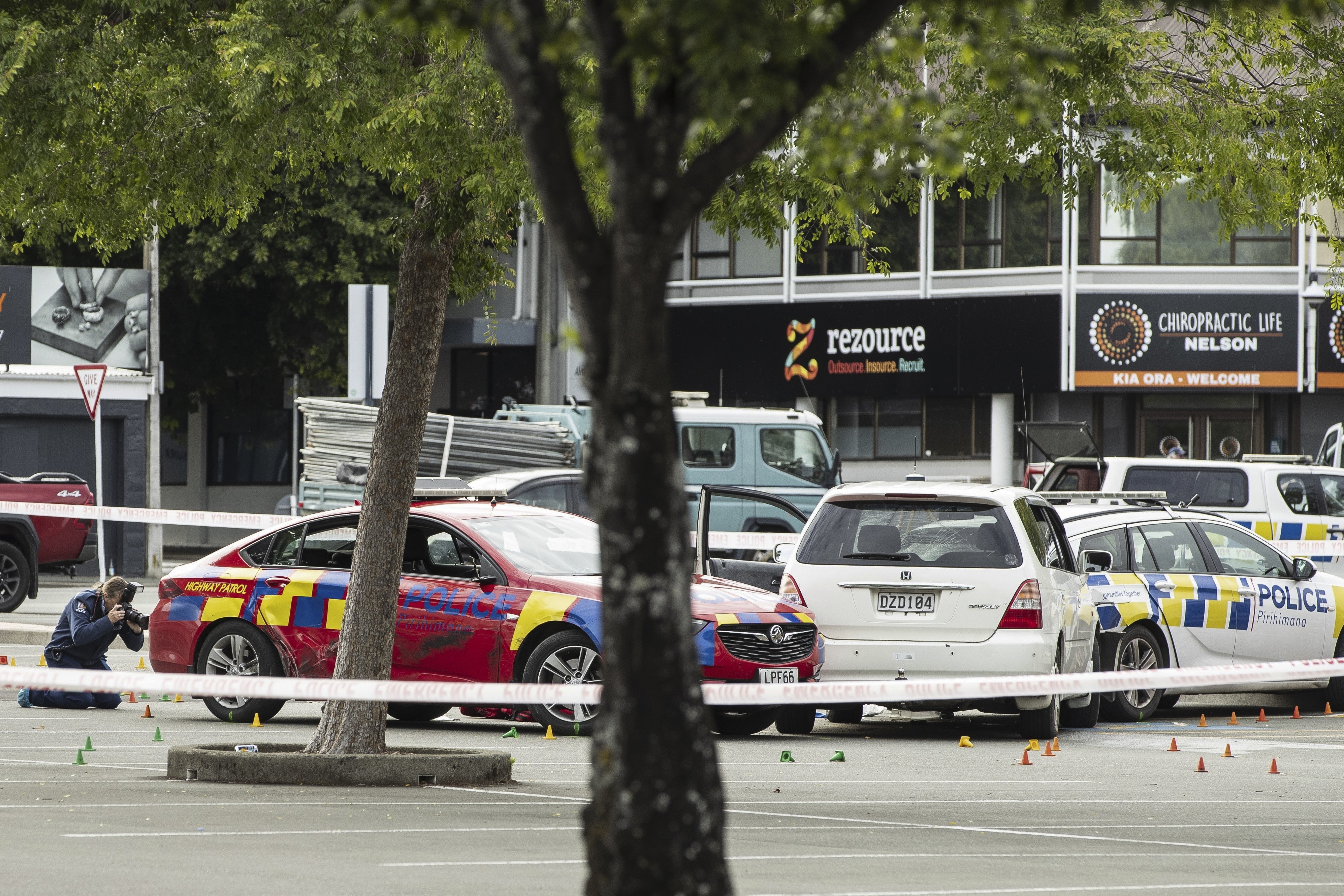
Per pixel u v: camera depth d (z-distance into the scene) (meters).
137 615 58.69
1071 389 137.38
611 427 18.44
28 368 114.69
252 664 53.44
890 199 52.00
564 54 18.91
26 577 92.94
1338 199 53.41
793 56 18.47
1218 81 51.88
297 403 99.31
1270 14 49.94
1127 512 61.19
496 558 51.12
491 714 56.19
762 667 49.69
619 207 18.41
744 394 148.38
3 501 92.81
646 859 17.94
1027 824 35.25
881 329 143.00
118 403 116.50
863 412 147.38
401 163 43.44
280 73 41.62
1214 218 136.50
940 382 140.75
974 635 50.41
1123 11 48.62
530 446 100.06
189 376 154.75
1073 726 57.16
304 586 52.84
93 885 26.17
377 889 26.09
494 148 40.38
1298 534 85.06
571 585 50.06
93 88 43.72
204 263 142.88
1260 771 45.59
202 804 35.47
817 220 50.81
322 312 147.88
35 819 33.22
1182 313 136.50
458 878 27.17
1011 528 51.03
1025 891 27.23
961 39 46.28
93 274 116.31
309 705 60.78
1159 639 60.41
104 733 50.59
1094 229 137.25
